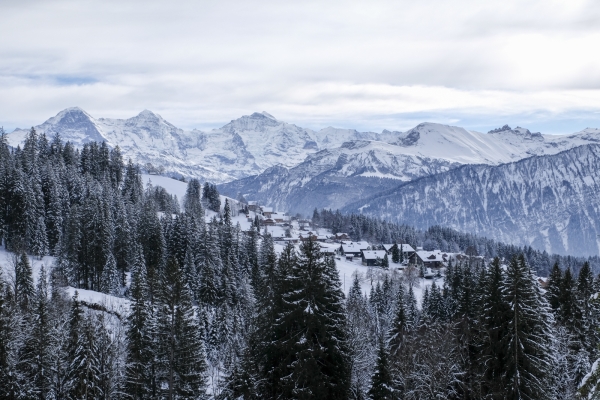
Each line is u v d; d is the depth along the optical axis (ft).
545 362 131.44
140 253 329.52
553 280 208.23
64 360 155.12
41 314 156.04
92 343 149.38
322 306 107.14
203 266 359.05
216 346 232.73
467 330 162.91
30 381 149.48
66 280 295.69
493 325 139.03
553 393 149.18
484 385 139.95
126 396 160.66
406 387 143.95
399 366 152.66
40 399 150.20
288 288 109.50
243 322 230.89
